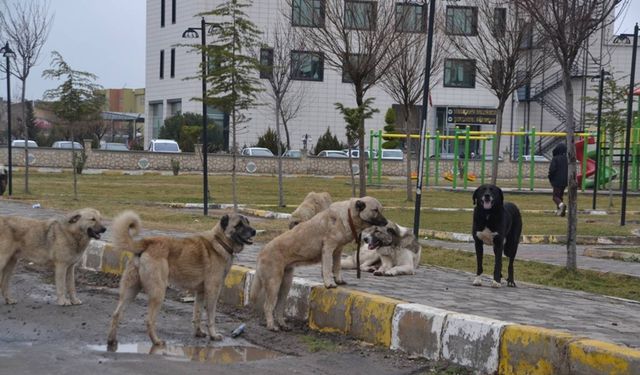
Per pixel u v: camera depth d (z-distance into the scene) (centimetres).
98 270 1316
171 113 6712
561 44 1256
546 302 995
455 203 2875
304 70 6300
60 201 2444
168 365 736
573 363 666
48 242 1030
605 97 4316
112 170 4800
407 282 1098
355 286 1003
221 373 719
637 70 5816
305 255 933
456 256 1511
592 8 1237
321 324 924
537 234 1916
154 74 6894
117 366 722
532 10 1256
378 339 848
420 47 2730
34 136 6512
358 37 2325
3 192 2647
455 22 3375
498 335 729
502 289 1102
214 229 880
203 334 891
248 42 2239
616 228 2083
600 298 1094
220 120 6250
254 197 2912
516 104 6353
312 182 4103
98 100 2828
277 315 939
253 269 1067
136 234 836
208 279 866
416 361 787
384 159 5266
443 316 783
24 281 1212
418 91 2869
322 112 6406
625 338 751
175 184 3641
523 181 5100
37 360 736
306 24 2911
